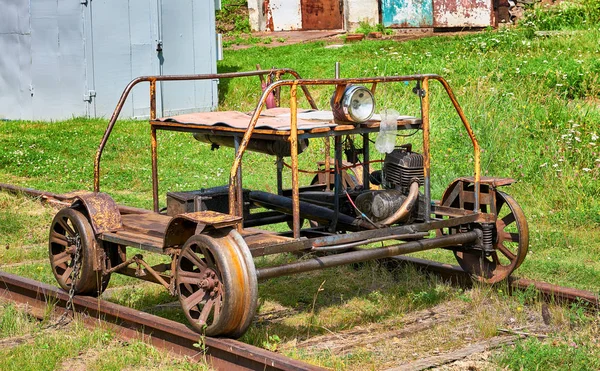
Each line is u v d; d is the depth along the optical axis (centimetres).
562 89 1481
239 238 582
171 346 623
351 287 790
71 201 742
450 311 721
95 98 1838
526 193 1130
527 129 1315
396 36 2495
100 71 1836
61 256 720
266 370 552
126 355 606
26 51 1855
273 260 867
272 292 779
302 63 2034
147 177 1325
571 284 783
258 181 1273
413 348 628
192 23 1941
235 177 611
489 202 751
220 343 579
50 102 1855
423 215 720
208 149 1517
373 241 652
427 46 2034
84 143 1559
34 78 1855
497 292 751
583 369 565
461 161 1257
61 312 714
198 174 1361
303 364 534
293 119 611
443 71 1655
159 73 1889
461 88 1534
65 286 710
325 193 771
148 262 878
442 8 2511
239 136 660
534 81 1486
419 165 711
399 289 772
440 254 895
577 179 1134
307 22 2855
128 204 1150
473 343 635
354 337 658
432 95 1521
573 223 1007
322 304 746
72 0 1811
